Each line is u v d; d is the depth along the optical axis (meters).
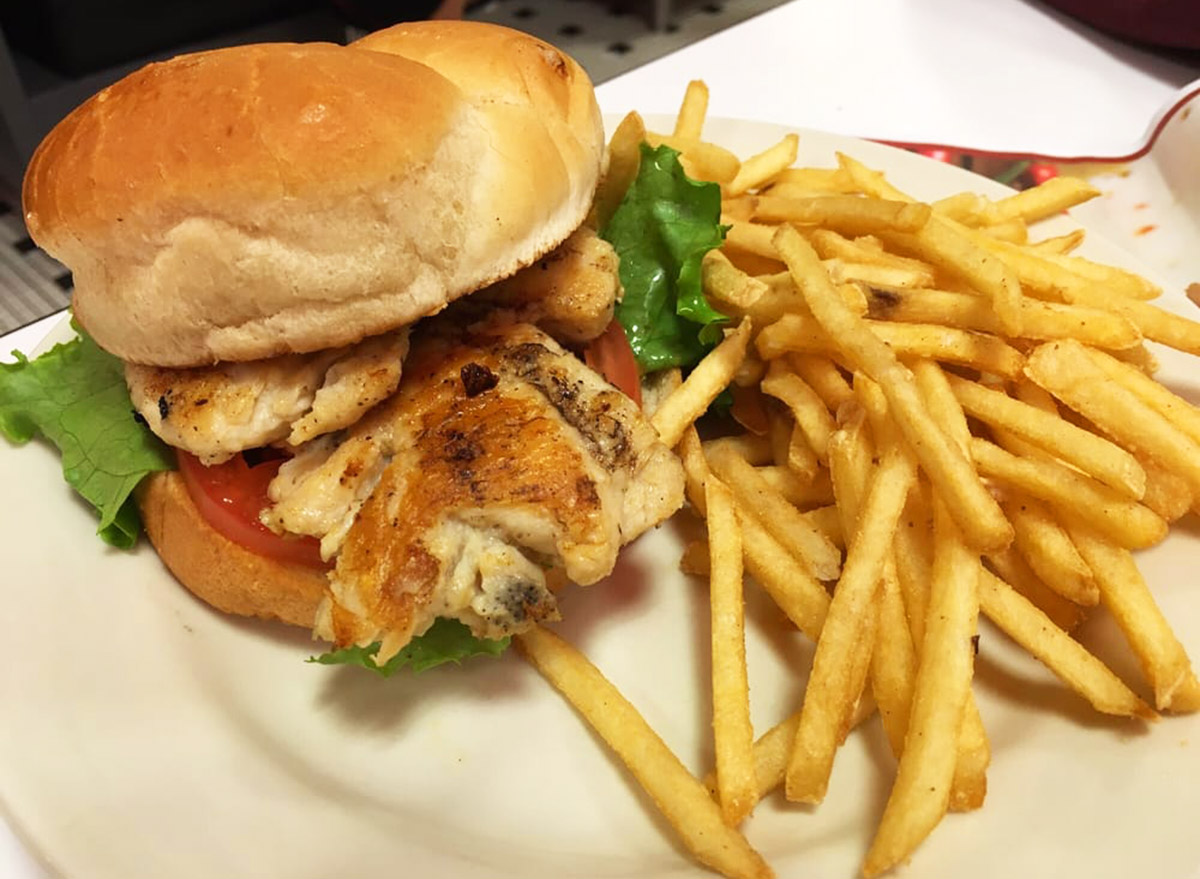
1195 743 0.21
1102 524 0.22
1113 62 0.48
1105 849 0.19
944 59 0.48
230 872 0.19
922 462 0.22
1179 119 0.37
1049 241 0.30
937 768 0.19
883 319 0.26
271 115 0.19
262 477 0.23
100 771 0.20
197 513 0.23
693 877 0.20
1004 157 0.39
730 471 0.26
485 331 0.24
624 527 0.22
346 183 0.19
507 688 0.24
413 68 0.21
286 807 0.20
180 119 0.19
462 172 0.21
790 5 0.52
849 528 0.23
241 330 0.20
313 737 0.22
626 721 0.21
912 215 0.25
